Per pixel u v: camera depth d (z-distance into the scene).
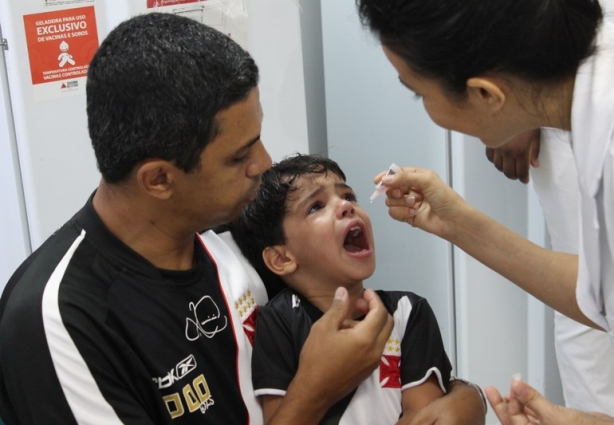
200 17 1.60
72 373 0.89
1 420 1.02
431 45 0.86
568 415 1.00
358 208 1.33
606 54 0.89
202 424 1.03
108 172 0.94
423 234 1.98
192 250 1.10
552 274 1.21
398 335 1.28
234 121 0.92
